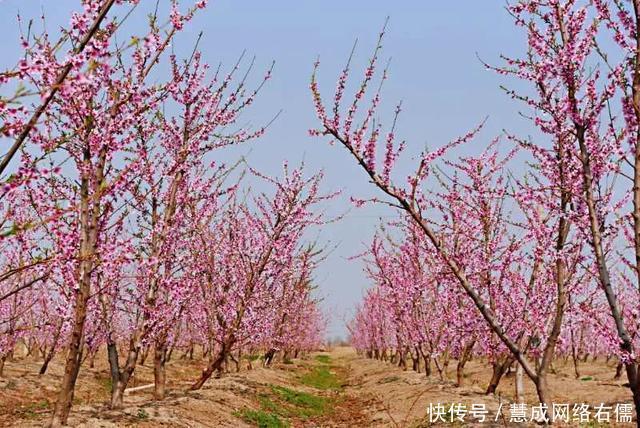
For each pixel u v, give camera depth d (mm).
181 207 12773
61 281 9844
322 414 18625
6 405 15461
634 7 6598
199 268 15555
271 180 17219
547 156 9016
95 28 4395
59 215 4305
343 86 7961
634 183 6562
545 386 8953
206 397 15711
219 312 17406
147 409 12594
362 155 8023
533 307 12938
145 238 12211
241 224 17812
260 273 17109
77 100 8461
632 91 6641
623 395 19422
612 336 8227
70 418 10500
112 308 12492
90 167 8938
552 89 7801
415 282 19859
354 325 59500
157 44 7055
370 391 23844
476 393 17312
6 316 18062
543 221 10609
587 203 7219
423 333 21641
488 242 14156
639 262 6461
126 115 9117
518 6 7633
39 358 29031
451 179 14664
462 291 14867
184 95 12273
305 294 27906
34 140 6074
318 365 45344
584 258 9203
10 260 11555
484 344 14828
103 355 31328
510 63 7953
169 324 13820
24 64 4184
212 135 12555
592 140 7547
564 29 7434
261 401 17625
